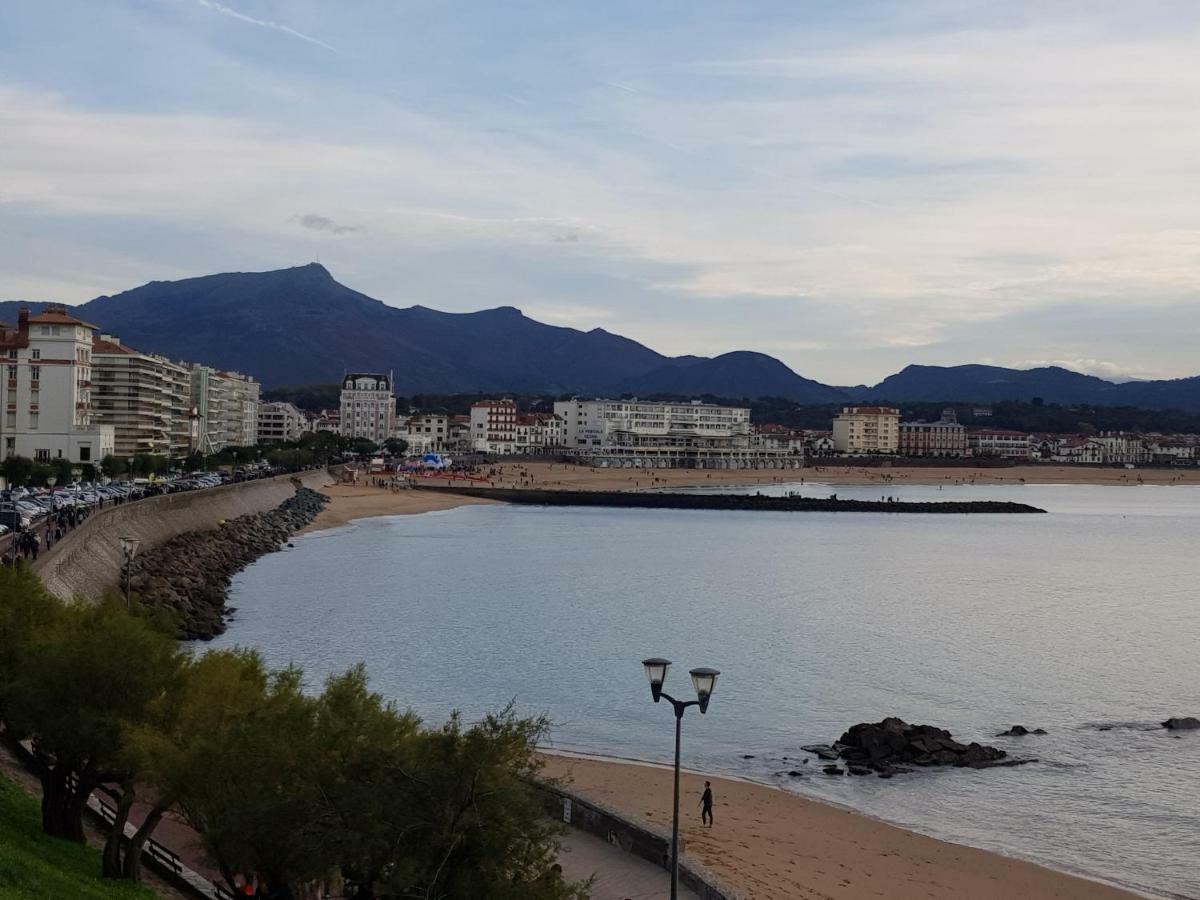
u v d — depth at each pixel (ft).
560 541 629.10
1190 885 158.71
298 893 99.40
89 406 651.25
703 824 173.47
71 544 296.92
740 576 491.72
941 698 267.39
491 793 89.86
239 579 431.43
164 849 132.16
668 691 266.36
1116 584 497.05
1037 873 160.97
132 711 117.19
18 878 95.40
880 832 175.42
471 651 303.68
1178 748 226.79
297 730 98.68
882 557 590.55
